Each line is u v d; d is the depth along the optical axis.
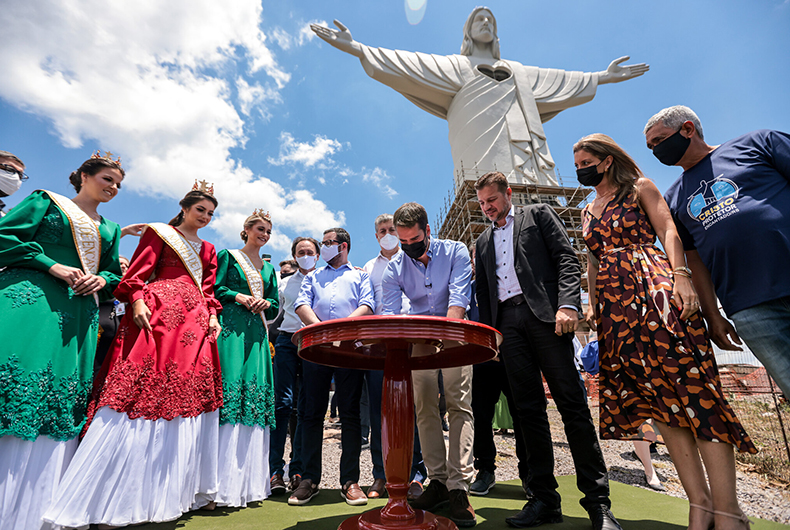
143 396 2.21
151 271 2.54
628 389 1.97
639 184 2.11
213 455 2.52
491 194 2.49
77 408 2.13
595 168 2.24
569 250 2.28
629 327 1.94
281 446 3.30
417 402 2.52
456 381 2.37
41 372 1.96
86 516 1.90
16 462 1.82
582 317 2.15
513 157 21.05
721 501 1.61
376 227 3.48
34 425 1.88
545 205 2.46
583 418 2.07
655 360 1.84
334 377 3.03
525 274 2.29
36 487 1.87
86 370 2.22
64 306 2.15
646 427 1.96
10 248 2.05
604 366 2.10
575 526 2.06
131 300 2.33
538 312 2.19
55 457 1.96
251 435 2.78
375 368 2.43
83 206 2.57
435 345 2.11
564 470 3.70
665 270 1.92
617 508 2.47
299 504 2.61
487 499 2.74
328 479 3.48
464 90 22.28
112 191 2.64
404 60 21.88
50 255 2.25
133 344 2.30
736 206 1.79
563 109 24.98
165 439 2.26
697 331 1.81
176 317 2.48
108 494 1.99
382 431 1.91
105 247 2.60
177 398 2.33
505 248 2.46
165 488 2.18
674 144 2.01
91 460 1.99
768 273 1.68
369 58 21.28
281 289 4.29
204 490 2.44
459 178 21.14
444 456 2.47
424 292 2.63
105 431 2.07
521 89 22.80
